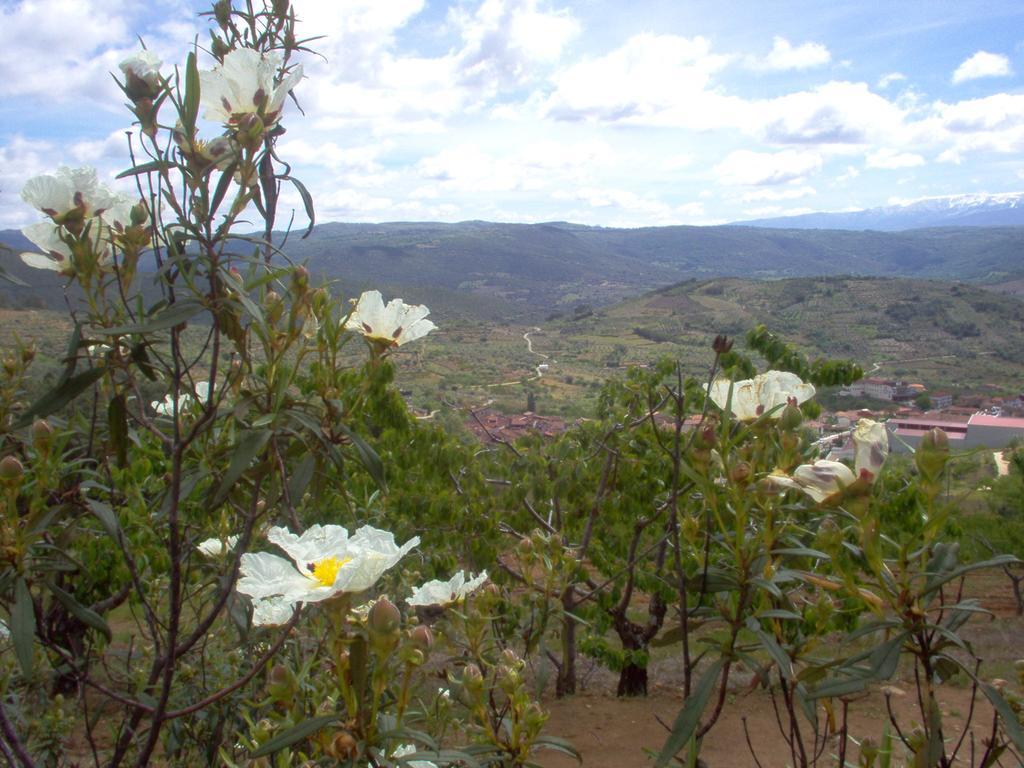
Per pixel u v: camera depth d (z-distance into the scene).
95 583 3.48
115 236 1.38
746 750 5.55
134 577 1.45
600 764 5.74
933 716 1.23
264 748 1.02
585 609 6.23
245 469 1.37
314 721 1.04
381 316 1.60
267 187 1.60
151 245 1.41
